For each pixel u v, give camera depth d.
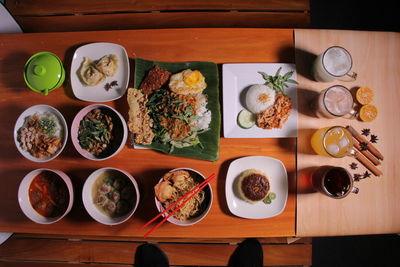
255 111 1.47
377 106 1.50
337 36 1.51
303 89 1.50
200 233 1.46
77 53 1.50
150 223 1.47
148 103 1.48
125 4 1.79
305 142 1.49
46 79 1.43
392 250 2.42
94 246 1.90
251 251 1.81
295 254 1.91
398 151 1.48
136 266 1.83
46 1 1.82
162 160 1.50
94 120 1.47
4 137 1.55
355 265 2.42
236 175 1.49
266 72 1.49
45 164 1.52
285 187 1.46
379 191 1.47
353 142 1.45
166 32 1.50
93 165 1.51
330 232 1.47
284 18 1.79
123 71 1.50
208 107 1.49
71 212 1.50
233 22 1.79
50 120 1.48
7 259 1.92
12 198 1.52
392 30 2.45
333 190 1.41
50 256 1.90
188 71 1.46
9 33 1.63
